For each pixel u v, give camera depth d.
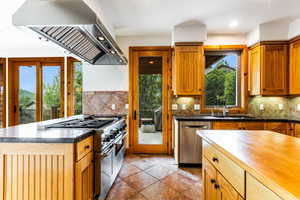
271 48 3.21
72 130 1.74
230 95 3.75
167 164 3.15
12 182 1.46
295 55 3.07
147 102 3.78
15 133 1.59
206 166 1.55
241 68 3.66
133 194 2.17
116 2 2.49
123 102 3.76
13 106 4.17
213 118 3.06
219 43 3.62
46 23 1.41
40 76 4.14
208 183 1.50
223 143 1.28
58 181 1.43
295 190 0.62
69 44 1.99
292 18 2.98
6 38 3.49
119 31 3.52
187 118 3.05
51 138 1.42
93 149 1.81
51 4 1.41
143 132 3.77
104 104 3.77
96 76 3.78
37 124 2.12
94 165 1.81
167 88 3.75
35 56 4.09
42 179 1.45
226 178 1.13
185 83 3.35
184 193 2.21
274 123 3.02
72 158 1.43
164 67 3.74
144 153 3.76
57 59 4.08
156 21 3.10
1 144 1.45
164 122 3.74
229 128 3.04
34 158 1.44
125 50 3.75
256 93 3.35
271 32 3.19
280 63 3.20
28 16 1.41
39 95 4.14
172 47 3.70
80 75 4.07
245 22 3.13
